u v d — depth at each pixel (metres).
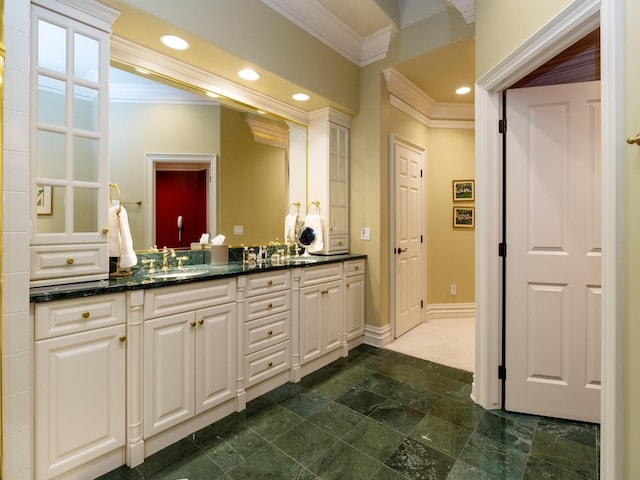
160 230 2.27
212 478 1.51
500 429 1.88
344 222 3.38
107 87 1.68
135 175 2.16
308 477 1.52
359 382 2.49
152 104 2.22
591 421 1.91
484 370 2.10
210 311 1.92
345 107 3.14
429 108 4.02
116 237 1.86
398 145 3.49
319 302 2.72
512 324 2.04
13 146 1.25
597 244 1.87
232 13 2.13
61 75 1.53
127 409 1.58
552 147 1.92
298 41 2.62
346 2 2.64
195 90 2.35
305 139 3.22
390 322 3.40
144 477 1.52
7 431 1.22
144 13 1.73
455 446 1.74
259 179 2.86
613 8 1.14
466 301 4.27
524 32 1.69
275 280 2.36
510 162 2.01
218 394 1.97
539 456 1.65
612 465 1.16
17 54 1.27
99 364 1.49
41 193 1.59
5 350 1.21
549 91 1.92
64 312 1.38
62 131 1.54
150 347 1.65
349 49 3.11
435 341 3.39
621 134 1.13
